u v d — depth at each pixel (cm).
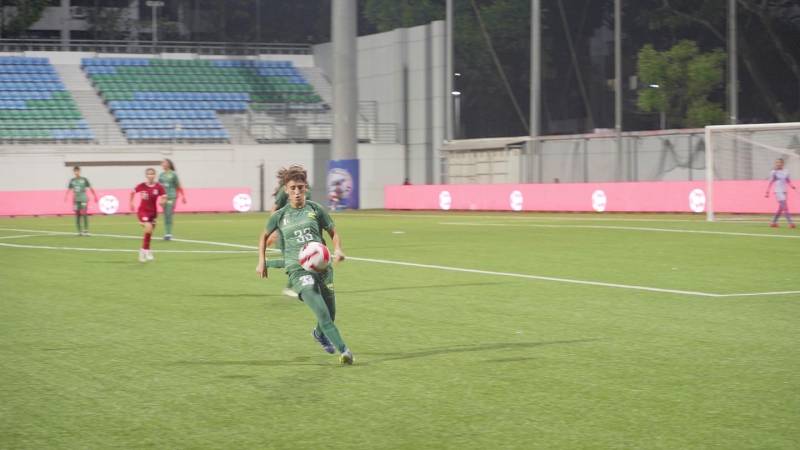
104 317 1538
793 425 838
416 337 1325
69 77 6869
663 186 4616
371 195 6775
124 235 3662
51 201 5666
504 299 1702
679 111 5491
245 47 8081
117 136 6412
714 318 1463
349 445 796
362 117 7106
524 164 5969
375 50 7162
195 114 6775
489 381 1035
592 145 5688
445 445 792
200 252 2781
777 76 5366
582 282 1938
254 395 982
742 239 2933
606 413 890
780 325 1393
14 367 1139
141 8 8450
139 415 905
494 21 6762
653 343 1255
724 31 5466
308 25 8719
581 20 6394
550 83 6550
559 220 4269
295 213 1126
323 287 1130
